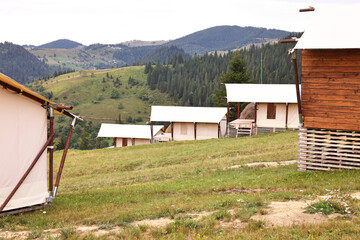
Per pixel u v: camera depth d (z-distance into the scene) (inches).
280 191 595.5
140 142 2464.3
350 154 752.3
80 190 875.4
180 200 581.9
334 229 359.6
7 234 444.8
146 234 407.8
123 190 757.9
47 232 442.6
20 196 579.5
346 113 749.9
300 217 425.4
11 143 571.8
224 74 3410.4
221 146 1429.6
